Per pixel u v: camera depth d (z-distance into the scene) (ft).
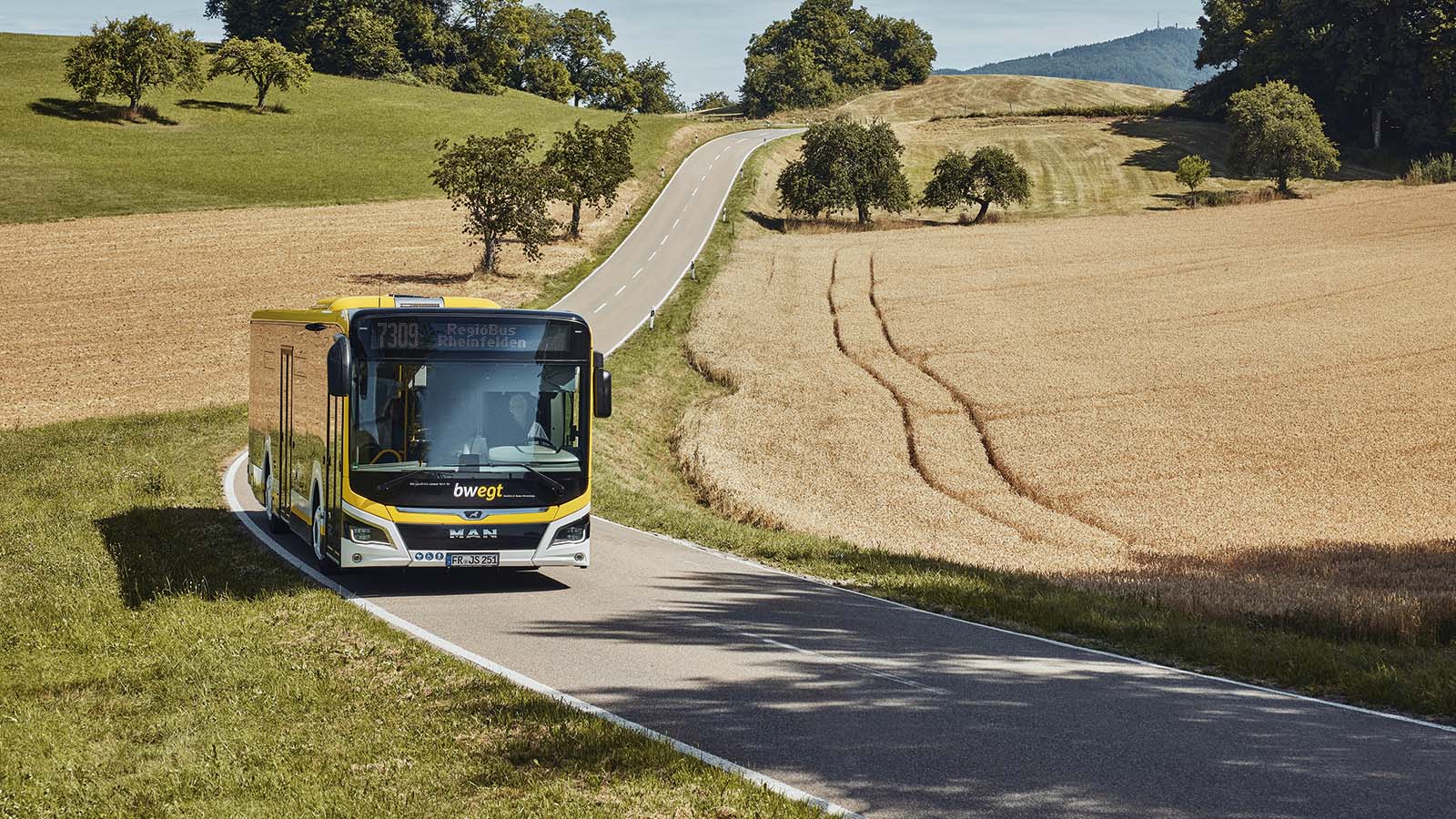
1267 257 223.92
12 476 74.13
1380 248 227.20
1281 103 346.13
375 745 26.76
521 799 23.47
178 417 103.35
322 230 238.68
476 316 46.80
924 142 430.61
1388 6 390.01
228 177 285.23
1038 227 282.36
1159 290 193.67
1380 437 109.40
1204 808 23.89
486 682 32.19
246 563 50.06
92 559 48.03
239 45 368.68
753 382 134.21
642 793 23.80
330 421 47.57
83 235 219.61
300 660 34.45
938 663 37.29
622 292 196.13
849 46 638.53
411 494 45.60
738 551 61.98
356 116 381.19
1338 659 38.17
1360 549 75.20
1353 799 24.53
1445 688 33.27
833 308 183.42
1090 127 443.73
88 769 25.43
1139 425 115.55
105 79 325.01
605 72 595.88
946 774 25.90
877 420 117.80
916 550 71.31
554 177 203.31
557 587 49.47
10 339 147.13
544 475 47.01
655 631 41.11
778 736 28.68
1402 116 388.37
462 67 522.47
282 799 23.45
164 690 31.73
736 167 350.02
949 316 175.63
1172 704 32.68
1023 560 72.54
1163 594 52.29
